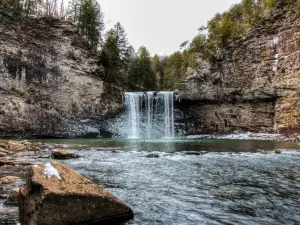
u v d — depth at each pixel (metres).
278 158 17.56
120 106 51.53
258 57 44.94
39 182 5.71
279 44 42.59
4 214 6.10
